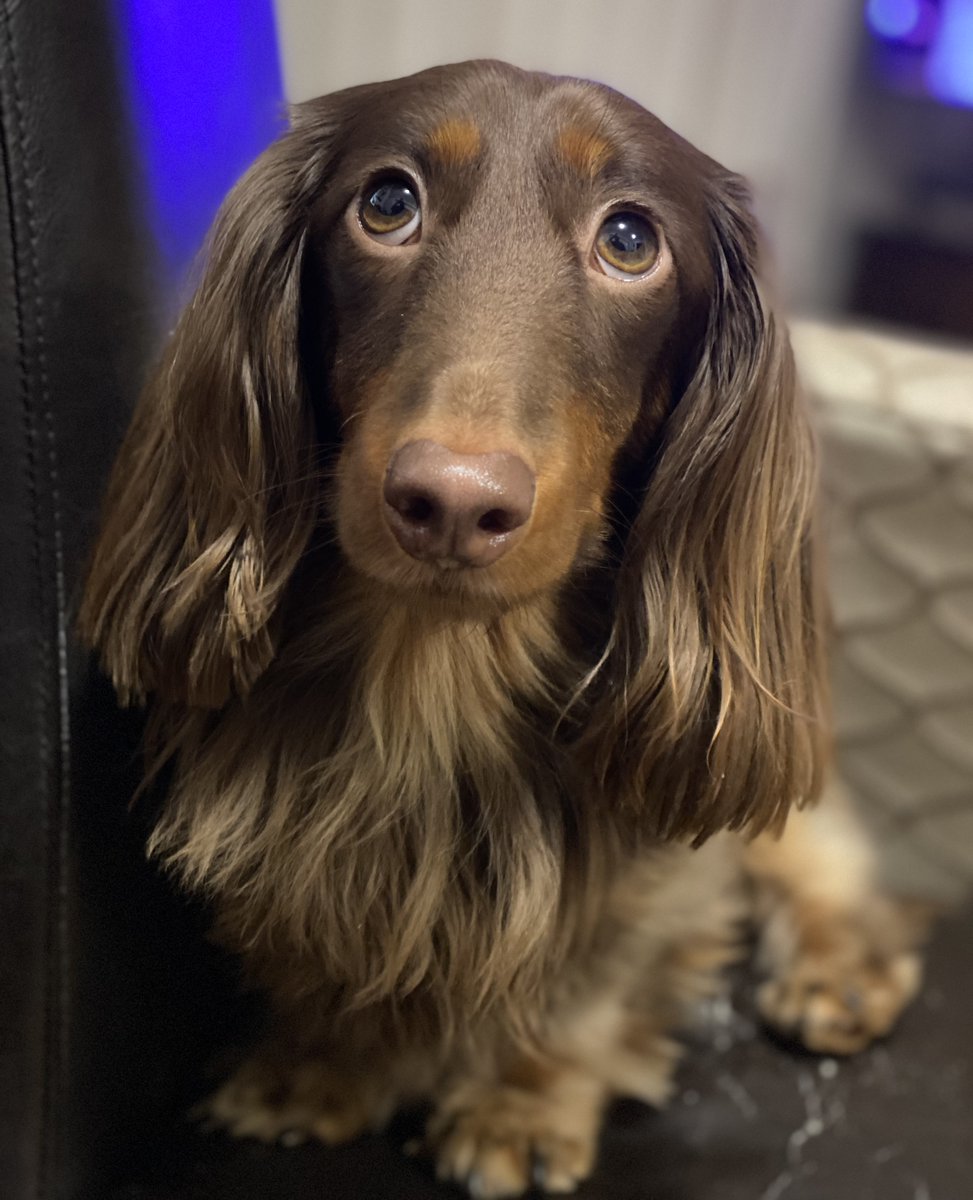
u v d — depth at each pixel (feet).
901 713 5.81
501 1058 3.54
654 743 3.06
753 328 3.06
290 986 3.31
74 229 2.75
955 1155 3.72
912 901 4.87
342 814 3.09
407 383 2.45
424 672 3.07
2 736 2.82
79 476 2.88
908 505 5.50
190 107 3.13
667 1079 3.82
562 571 2.68
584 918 3.28
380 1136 3.56
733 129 6.39
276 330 2.95
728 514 3.06
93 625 2.86
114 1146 3.32
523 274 2.58
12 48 2.54
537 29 5.90
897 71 6.77
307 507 2.98
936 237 7.05
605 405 2.80
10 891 2.90
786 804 3.18
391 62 5.82
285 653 3.15
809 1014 4.03
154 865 3.20
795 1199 3.52
